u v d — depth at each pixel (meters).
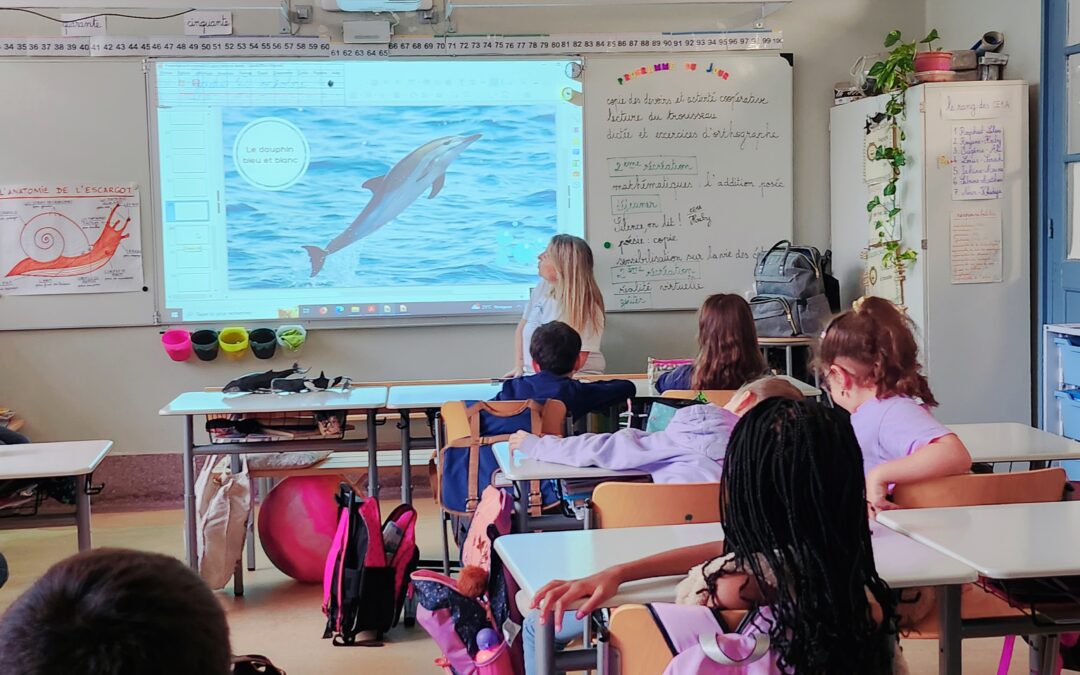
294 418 4.34
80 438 5.89
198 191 5.88
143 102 5.81
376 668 3.55
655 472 2.94
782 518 1.58
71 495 3.63
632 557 2.06
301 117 5.91
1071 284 5.21
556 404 3.88
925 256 5.43
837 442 1.59
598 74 6.07
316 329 6.02
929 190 5.41
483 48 5.99
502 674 2.59
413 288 6.05
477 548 3.16
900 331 2.77
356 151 5.96
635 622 1.65
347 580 3.78
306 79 5.90
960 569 1.92
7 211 5.75
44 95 5.75
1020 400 5.53
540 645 1.94
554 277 5.50
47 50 5.73
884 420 2.67
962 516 2.27
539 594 1.82
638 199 6.14
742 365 3.73
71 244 5.80
